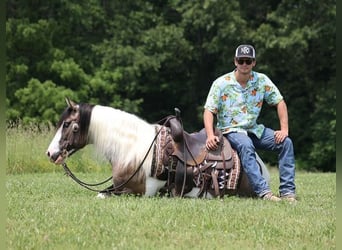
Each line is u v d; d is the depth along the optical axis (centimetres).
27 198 938
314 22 3259
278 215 779
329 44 3303
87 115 943
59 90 3316
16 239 647
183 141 929
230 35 3312
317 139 3328
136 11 3681
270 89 972
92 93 3478
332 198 1005
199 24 3409
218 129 952
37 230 682
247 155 920
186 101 3719
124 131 941
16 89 3422
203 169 922
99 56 3581
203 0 3366
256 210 806
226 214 773
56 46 3538
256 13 3562
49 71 3434
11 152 1773
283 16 3331
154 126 959
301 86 3481
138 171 926
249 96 961
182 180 919
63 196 970
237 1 3384
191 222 729
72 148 951
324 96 3284
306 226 720
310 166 3403
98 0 3606
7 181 1283
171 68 3631
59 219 739
